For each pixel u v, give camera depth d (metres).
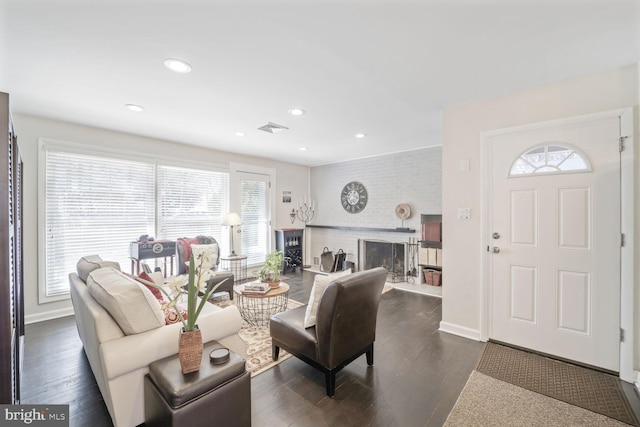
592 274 2.20
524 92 2.45
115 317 1.56
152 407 1.43
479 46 1.80
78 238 3.44
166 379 1.36
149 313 1.62
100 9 1.43
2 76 2.15
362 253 5.58
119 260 3.75
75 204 3.41
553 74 2.17
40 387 1.96
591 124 2.19
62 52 1.83
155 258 3.74
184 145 4.39
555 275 2.35
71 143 3.33
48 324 3.05
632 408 1.75
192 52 1.85
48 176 3.23
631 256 2.02
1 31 1.59
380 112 2.97
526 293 2.48
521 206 2.49
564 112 2.28
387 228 5.06
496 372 2.15
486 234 2.64
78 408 1.75
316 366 1.97
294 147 4.62
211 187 4.76
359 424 1.64
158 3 1.39
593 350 2.20
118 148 3.70
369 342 2.19
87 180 3.49
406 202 4.90
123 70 2.08
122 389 1.47
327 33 1.66
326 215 6.20
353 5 1.42
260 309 3.49
